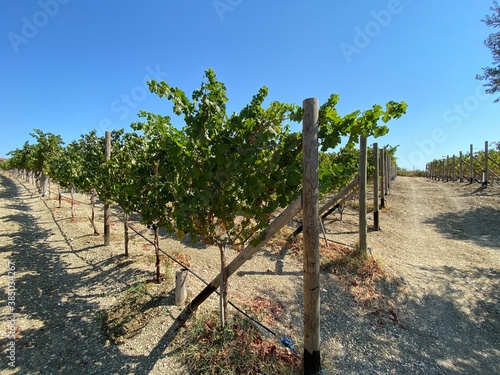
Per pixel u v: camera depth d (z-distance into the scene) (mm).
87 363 2803
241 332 3201
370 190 14789
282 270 5234
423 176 34531
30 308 3674
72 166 7617
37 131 11820
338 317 3895
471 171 15977
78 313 3604
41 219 8398
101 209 10484
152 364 2797
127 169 4828
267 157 2746
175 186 3197
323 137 2443
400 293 4531
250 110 2504
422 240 7531
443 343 3541
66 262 5184
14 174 34656
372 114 2342
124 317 3520
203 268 5211
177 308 3707
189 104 2566
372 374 2969
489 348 3486
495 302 4402
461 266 5715
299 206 2490
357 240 7176
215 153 2514
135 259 5359
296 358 2973
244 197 2664
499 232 7871
